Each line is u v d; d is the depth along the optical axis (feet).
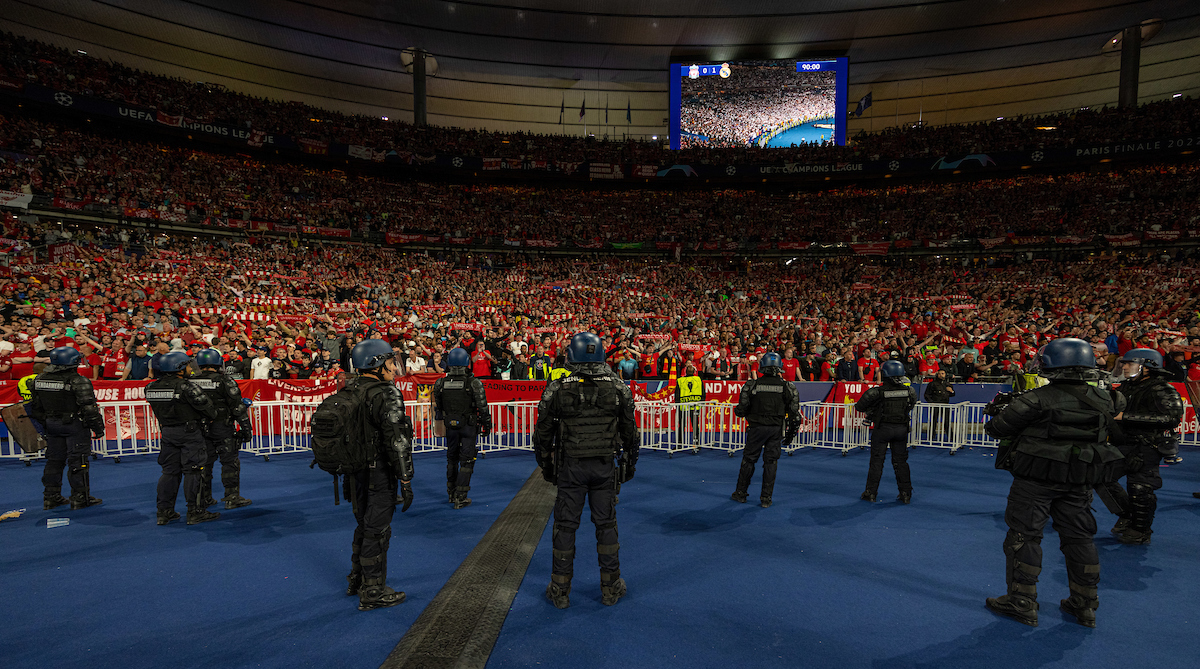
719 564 15.66
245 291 70.95
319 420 12.34
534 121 152.97
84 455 21.31
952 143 124.16
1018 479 12.68
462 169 122.83
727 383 36.91
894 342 49.16
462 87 137.59
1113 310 69.92
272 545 17.17
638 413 35.94
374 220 112.27
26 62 87.81
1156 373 16.78
